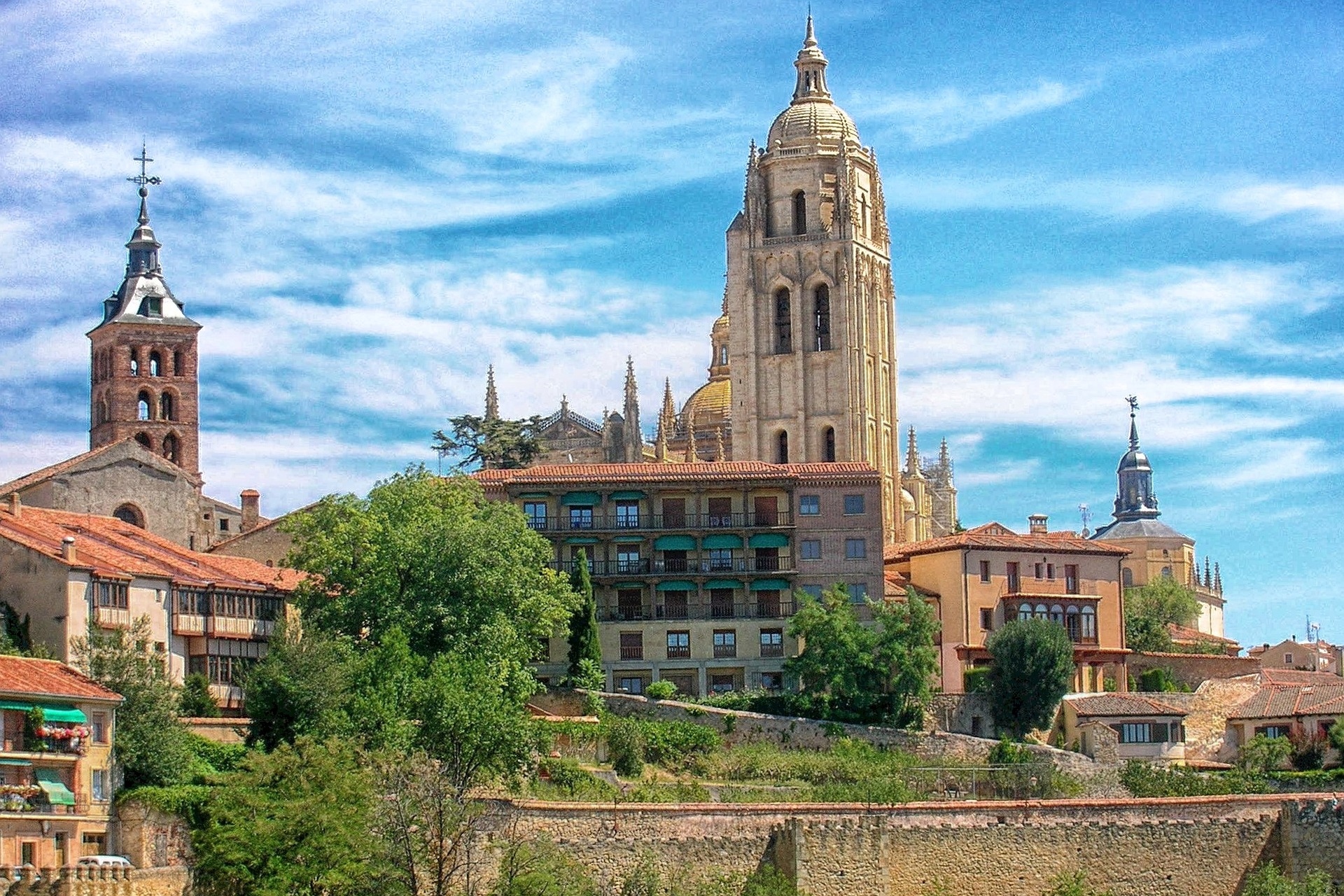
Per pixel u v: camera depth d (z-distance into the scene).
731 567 186.12
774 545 186.38
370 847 110.56
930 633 170.62
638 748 151.25
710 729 157.00
